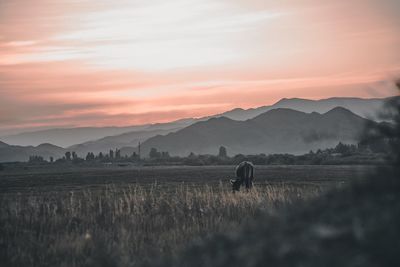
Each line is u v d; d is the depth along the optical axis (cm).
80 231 2105
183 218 2345
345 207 831
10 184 7369
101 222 2270
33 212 2450
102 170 14625
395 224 712
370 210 782
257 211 2378
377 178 891
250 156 19650
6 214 2355
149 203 2794
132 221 2214
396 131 1095
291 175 8025
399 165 958
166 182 6912
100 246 1739
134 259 1559
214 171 11519
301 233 763
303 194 2808
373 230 708
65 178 9125
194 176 8912
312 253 691
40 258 1708
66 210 2534
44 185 6838
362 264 643
